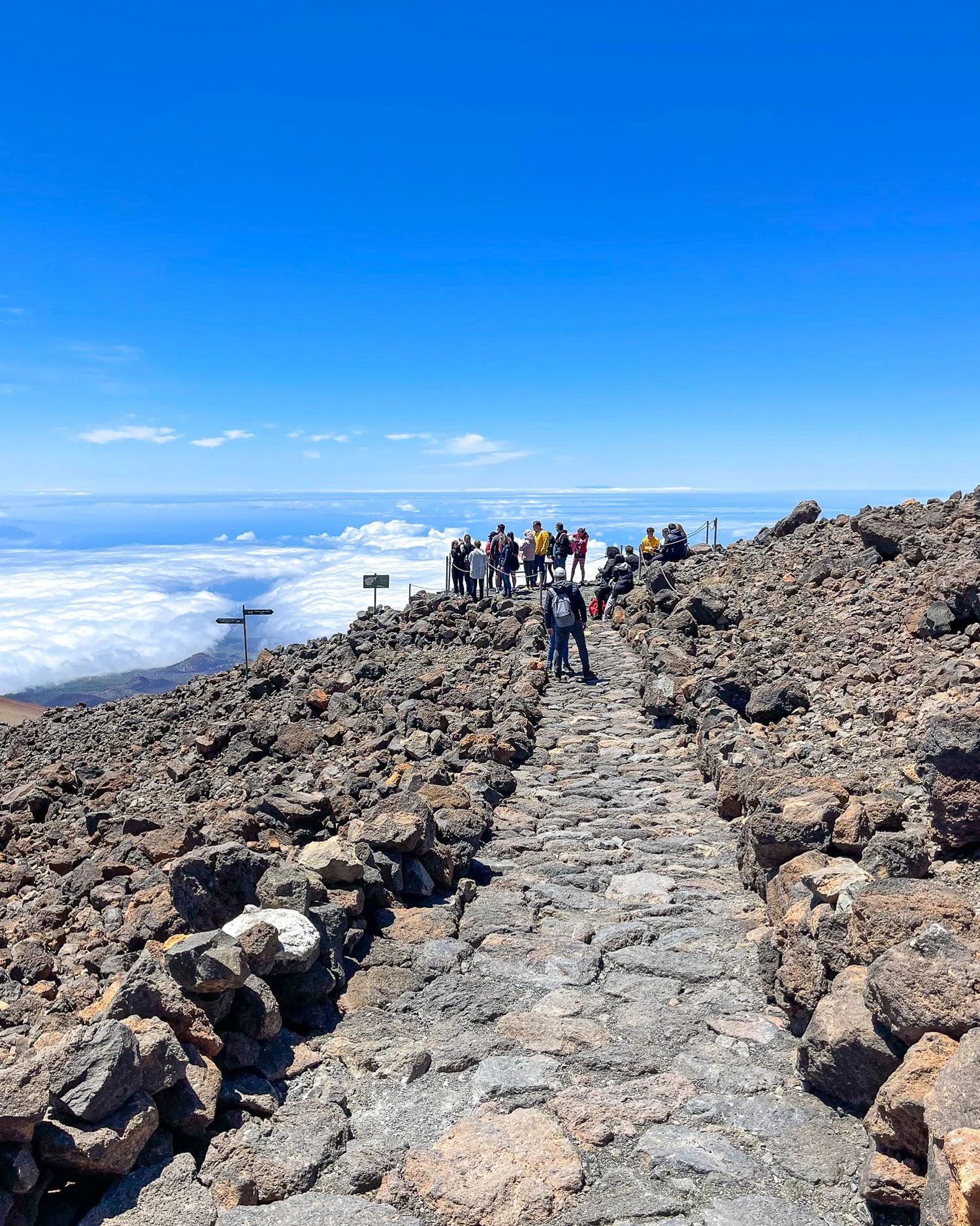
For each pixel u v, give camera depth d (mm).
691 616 21109
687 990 5969
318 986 5648
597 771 12555
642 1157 4207
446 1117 4586
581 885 8148
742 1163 4125
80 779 16594
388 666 22516
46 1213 3805
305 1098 4734
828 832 7035
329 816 9773
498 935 6977
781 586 23656
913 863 5969
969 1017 3859
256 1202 3945
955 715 6746
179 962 4695
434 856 8008
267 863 6586
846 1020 4441
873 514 22844
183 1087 4328
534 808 10711
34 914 8898
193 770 15742
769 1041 5227
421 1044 5277
